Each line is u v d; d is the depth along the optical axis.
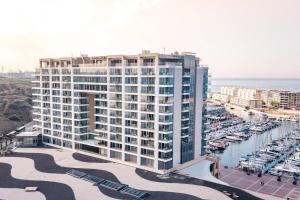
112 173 104.81
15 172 105.38
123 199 84.81
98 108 121.25
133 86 108.81
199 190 91.06
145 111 106.56
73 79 128.75
